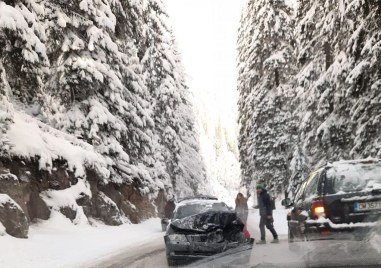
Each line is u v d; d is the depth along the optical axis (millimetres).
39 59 14461
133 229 20219
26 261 10547
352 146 16859
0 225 12219
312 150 21438
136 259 10922
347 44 16266
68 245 13094
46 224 15555
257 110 34156
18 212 13039
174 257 8953
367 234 5305
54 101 20266
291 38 34312
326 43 19609
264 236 12500
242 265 4617
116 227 19531
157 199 33406
